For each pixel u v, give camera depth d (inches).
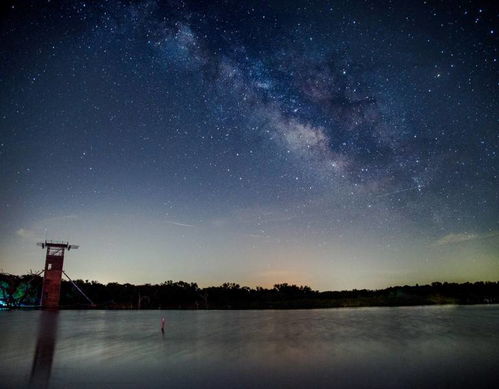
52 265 2893.7
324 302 4320.9
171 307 3902.6
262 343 815.7
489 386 396.2
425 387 394.9
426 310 2583.7
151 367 520.1
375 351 673.0
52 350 696.4
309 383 417.4
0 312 2327.8
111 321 1609.3
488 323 1350.9
